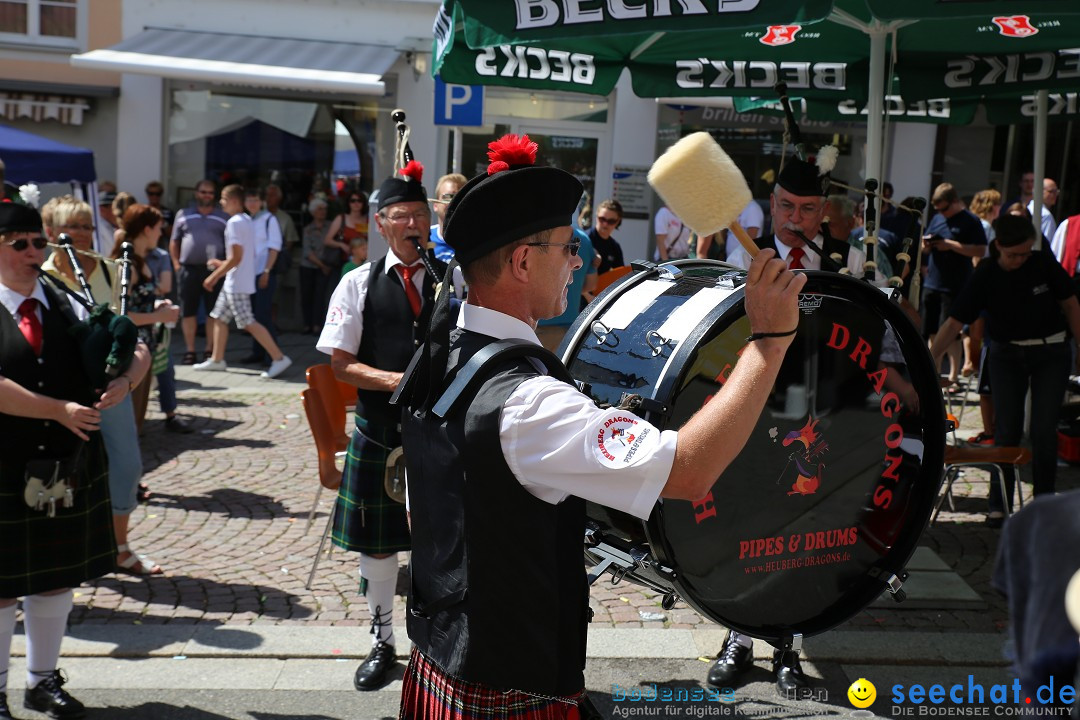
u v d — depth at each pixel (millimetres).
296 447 6906
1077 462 6680
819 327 2939
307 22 12227
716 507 2822
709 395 2754
